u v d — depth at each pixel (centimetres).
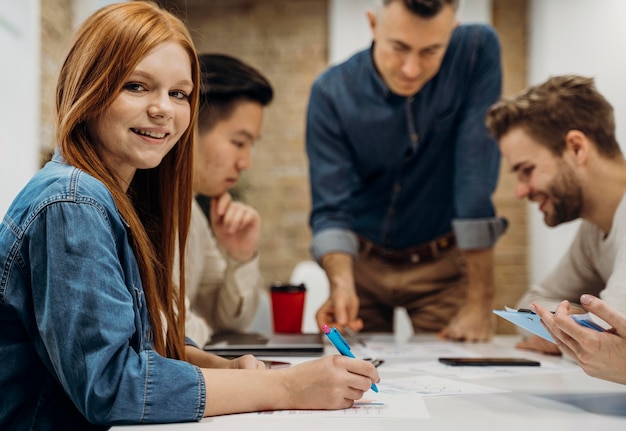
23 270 81
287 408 85
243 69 173
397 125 206
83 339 76
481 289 198
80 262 78
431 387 106
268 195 471
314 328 308
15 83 236
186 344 120
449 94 205
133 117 91
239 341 167
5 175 235
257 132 178
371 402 91
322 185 211
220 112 171
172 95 96
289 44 467
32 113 242
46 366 83
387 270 224
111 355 77
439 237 222
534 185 153
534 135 151
